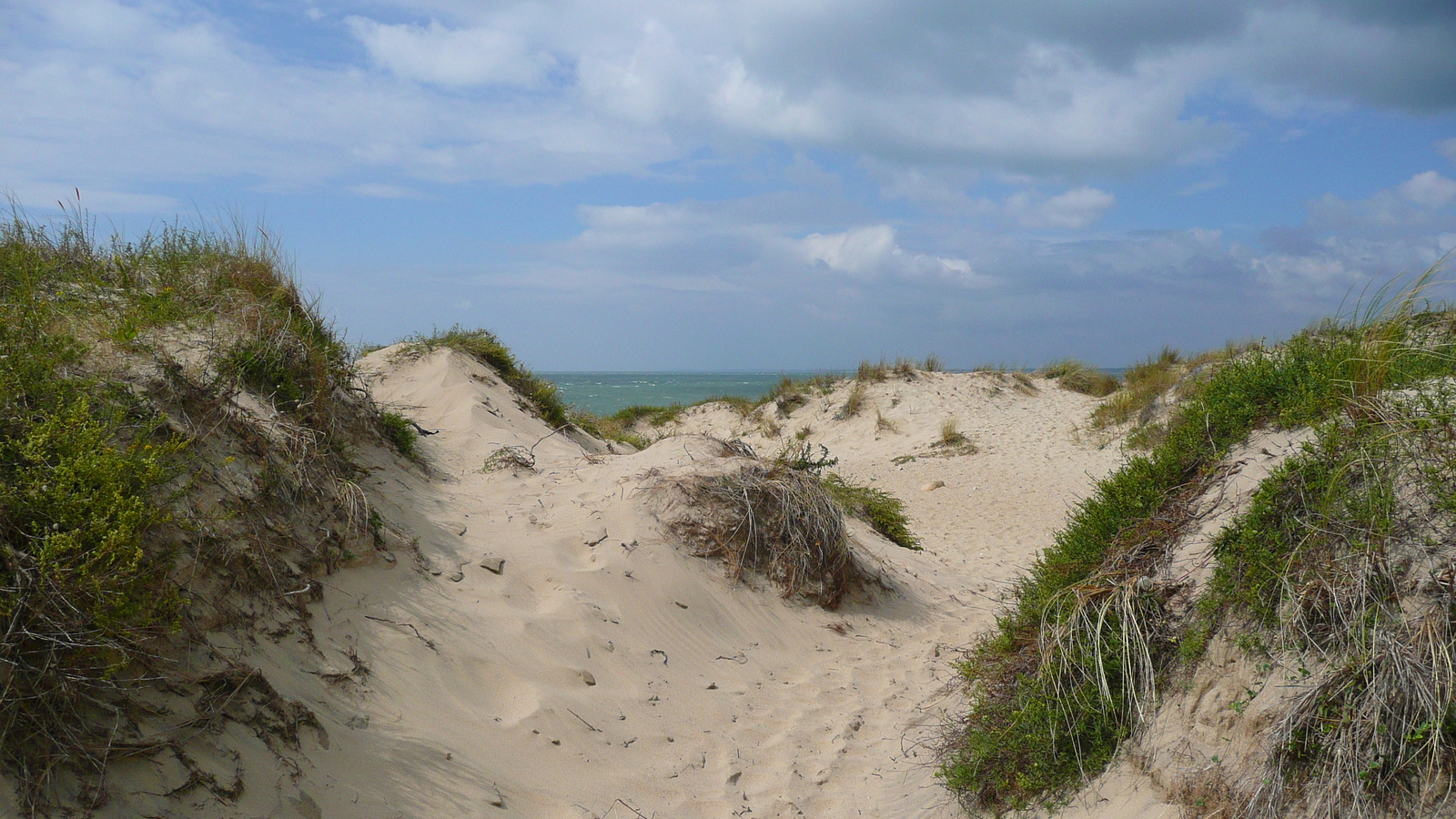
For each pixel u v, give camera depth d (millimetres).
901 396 19609
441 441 7723
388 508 5203
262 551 3707
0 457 2842
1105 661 3543
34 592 2520
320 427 5352
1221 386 4742
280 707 3123
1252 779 2785
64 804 2338
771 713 4918
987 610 7398
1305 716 2721
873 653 6109
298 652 3543
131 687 2746
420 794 3213
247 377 4934
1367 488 3213
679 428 21500
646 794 3787
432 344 10383
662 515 6418
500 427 8625
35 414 3119
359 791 3080
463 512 5918
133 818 2436
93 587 2582
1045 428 17078
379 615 4141
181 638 3041
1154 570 3844
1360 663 2715
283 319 5832
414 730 3549
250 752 2898
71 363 3781
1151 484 4512
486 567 5105
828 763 4422
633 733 4234
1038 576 4879
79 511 2740
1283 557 3215
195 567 3305
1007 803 3590
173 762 2650
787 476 7043
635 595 5539
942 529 11023
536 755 3766
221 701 2955
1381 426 3428
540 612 4918
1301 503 3371
